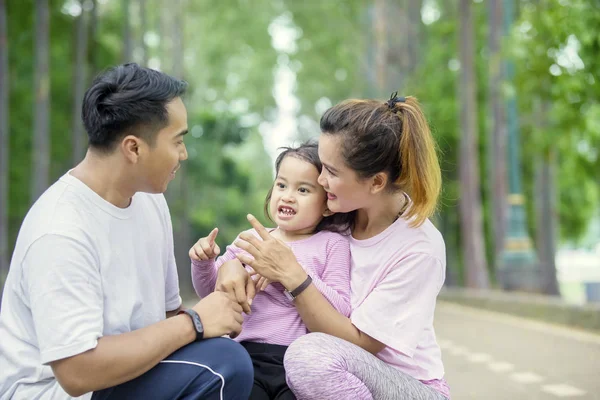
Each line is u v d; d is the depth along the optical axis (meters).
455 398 5.19
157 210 2.91
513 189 13.95
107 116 2.54
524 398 5.16
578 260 34.91
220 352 2.58
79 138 17.19
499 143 14.34
